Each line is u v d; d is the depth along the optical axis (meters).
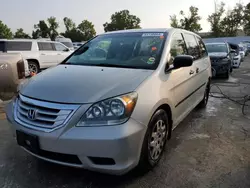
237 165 3.16
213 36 59.75
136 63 3.28
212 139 3.95
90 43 4.12
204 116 5.11
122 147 2.38
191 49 4.54
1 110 5.19
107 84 2.65
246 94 7.27
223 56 10.29
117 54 3.58
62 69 3.32
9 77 5.85
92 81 2.74
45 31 71.94
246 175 2.94
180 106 3.71
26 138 2.60
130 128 2.44
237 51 14.87
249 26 61.00
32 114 2.58
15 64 5.89
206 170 3.04
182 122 4.73
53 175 2.91
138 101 2.58
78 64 3.56
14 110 2.86
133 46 3.63
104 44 3.90
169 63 3.37
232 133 4.21
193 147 3.66
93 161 2.46
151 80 2.86
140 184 2.76
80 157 2.42
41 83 2.87
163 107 3.10
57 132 2.41
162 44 3.50
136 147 2.54
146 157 2.75
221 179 2.86
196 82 4.50
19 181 2.80
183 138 3.98
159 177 2.88
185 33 4.48
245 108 5.74
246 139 3.96
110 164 2.47
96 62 3.52
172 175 2.93
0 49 11.53
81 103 2.44
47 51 12.87
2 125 4.43
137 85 2.68
